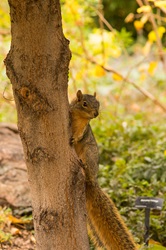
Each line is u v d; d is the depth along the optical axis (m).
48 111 7.63
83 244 7.99
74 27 17.23
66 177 7.84
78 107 8.51
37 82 7.55
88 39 19.67
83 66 17.16
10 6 7.39
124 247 8.71
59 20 7.55
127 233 8.83
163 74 23.16
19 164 12.53
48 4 7.36
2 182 11.94
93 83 18.09
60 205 7.84
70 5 16.23
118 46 18.31
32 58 7.49
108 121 16.34
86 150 8.88
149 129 15.14
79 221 7.96
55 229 7.86
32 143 7.76
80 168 7.98
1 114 17.72
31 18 7.34
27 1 7.26
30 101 7.61
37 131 7.71
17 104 7.77
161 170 12.24
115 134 14.78
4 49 17.30
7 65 7.68
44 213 7.88
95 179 8.98
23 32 7.42
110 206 8.91
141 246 9.28
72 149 7.94
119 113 19.38
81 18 17.52
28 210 11.45
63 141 7.79
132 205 11.08
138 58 23.70
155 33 16.23
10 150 12.83
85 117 8.48
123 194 11.28
